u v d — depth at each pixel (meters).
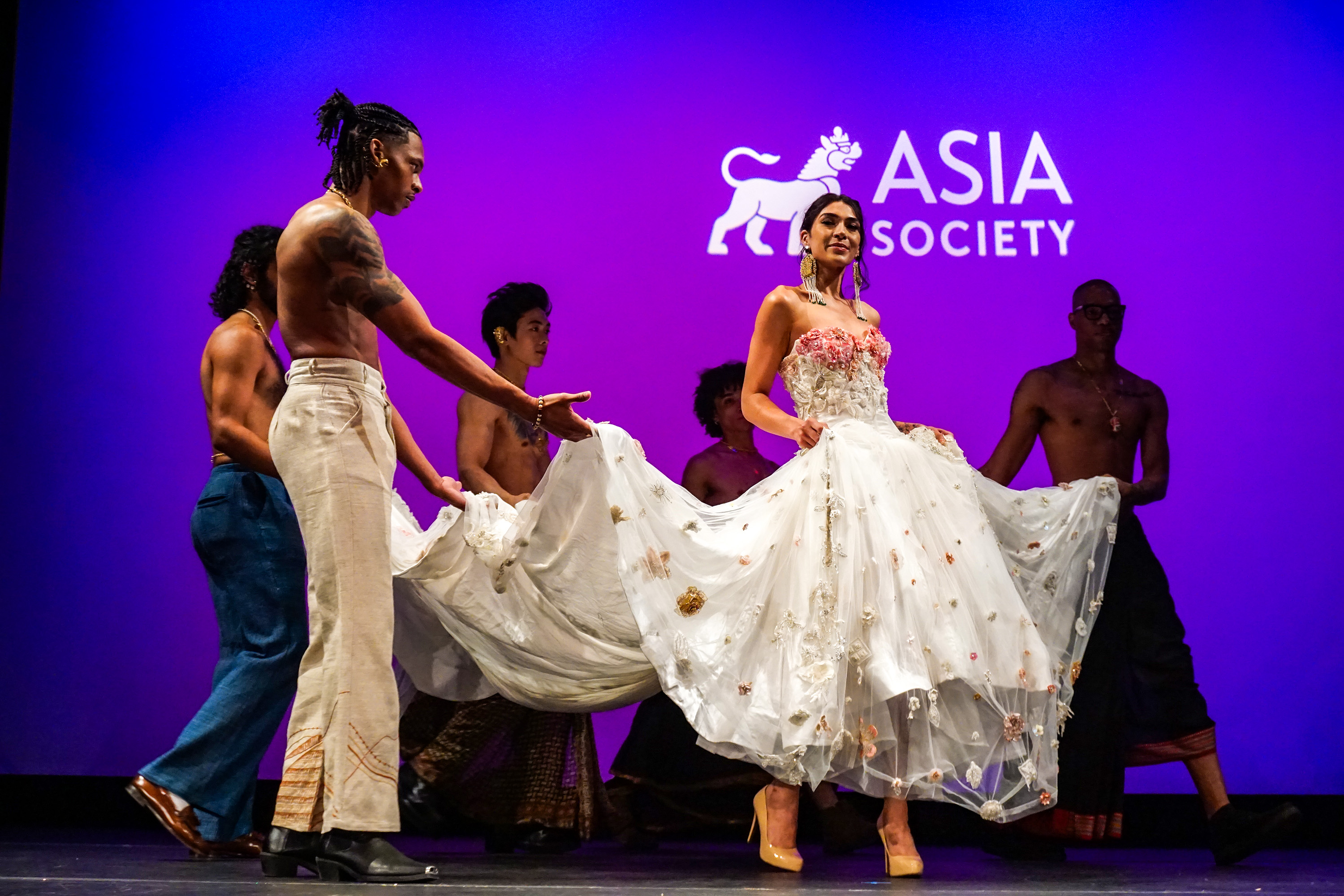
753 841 3.61
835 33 4.56
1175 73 4.55
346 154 2.39
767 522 2.76
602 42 4.53
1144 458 3.78
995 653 2.67
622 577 2.62
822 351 2.89
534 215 4.42
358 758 2.18
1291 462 4.32
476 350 4.34
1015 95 4.54
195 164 4.38
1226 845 3.09
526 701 2.85
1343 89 4.54
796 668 2.55
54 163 4.31
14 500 4.13
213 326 4.29
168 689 4.08
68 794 4.00
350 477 2.25
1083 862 3.10
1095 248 4.46
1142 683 3.35
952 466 2.94
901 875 2.53
